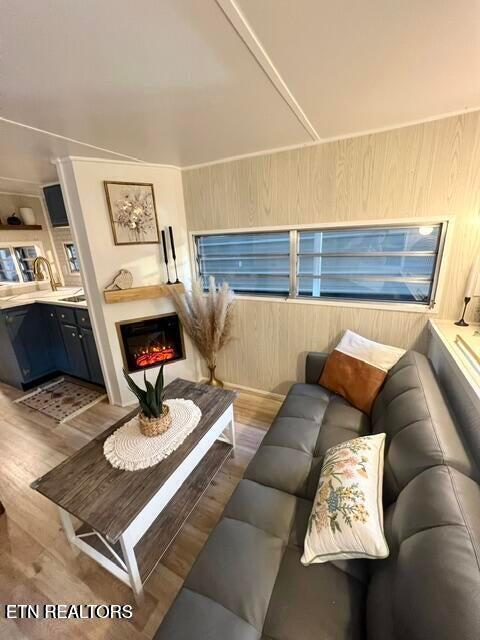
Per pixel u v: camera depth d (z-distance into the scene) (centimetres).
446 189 173
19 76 107
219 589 90
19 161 215
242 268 265
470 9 80
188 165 247
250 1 75
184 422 158
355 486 101
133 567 115
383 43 95
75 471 128
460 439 104
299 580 92
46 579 133
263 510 116
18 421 255
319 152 199
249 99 133
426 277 198
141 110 140
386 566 83
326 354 219
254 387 286
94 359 290
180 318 272
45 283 366
